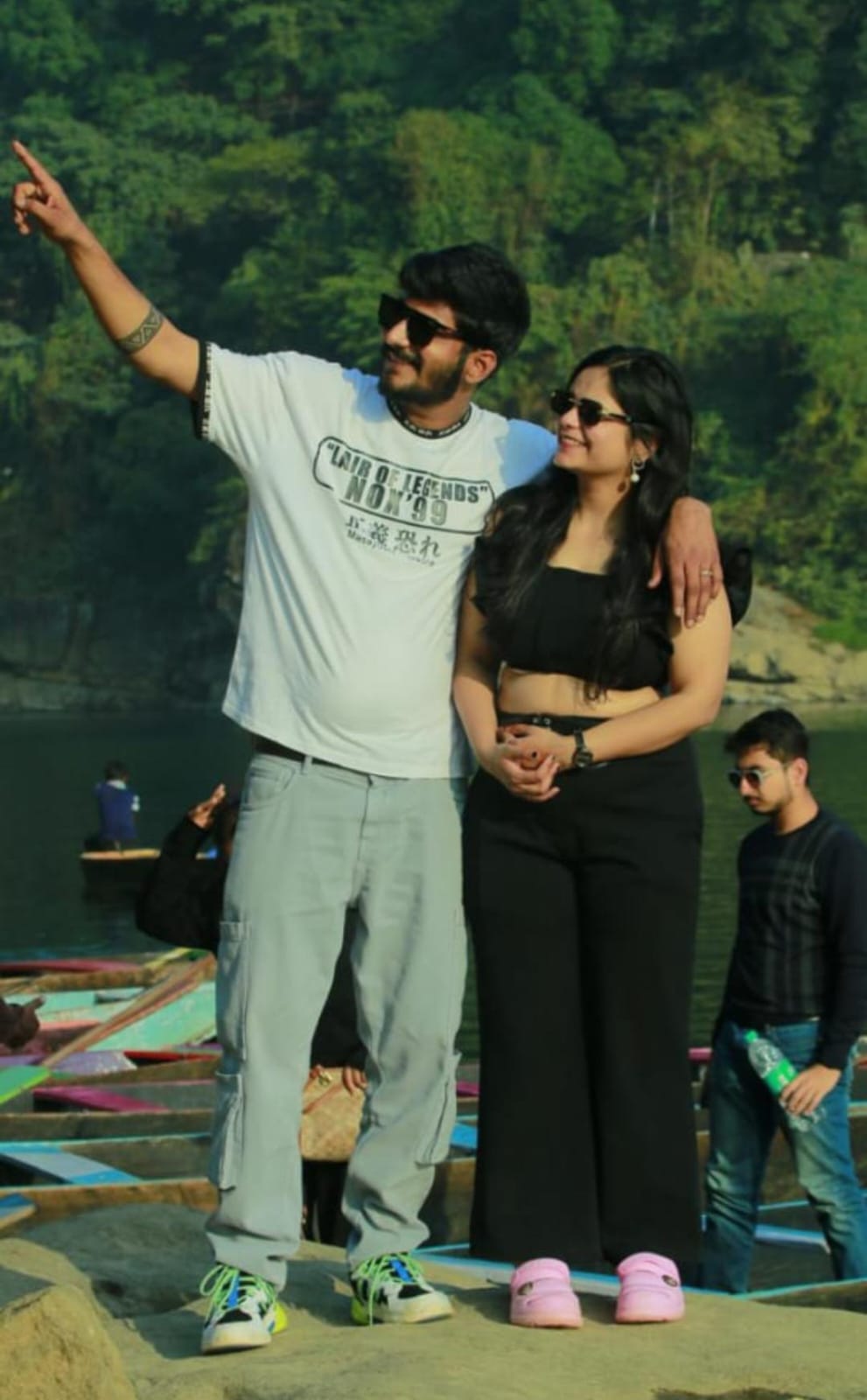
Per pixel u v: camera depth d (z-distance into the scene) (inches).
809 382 3735.2
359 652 223.3
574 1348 212.8
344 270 4360.2
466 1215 401.1
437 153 4298.7
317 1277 252.5
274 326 4436.5
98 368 4621.1
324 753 223.3
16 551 4547.2
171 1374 207.3
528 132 4483.3
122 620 4365.2
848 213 4313.5
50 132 5054.1
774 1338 217.8
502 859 222.5
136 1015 608.4
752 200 4350.4
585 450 219.5
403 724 225.0
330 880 223.8
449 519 227.5
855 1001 323.3
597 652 218.5
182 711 4192.9
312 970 223.8
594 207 4365.2
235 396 228.5
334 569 225.0
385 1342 215.2
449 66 5017.2
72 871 1302.9
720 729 2913.4
